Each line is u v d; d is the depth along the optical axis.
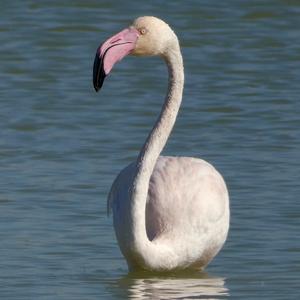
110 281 10.70
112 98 19.20
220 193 11.03
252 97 19.31
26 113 18.14
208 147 16.22
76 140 16.56
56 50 22.53
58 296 10.21
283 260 11.41
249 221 12.70
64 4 25.88
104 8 25.64
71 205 13.30
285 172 14.80
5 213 12.98
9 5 25.77
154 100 19.11
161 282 10.66
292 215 12.89
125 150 16.03
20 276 10.88
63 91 19.64
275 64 21.72
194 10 25.52
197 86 20.05
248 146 16.27
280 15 25.31
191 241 10.71
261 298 10.16
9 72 21.00
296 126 17.48
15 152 15.89
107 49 10.38
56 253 11.62
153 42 10.55
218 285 10.58
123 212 10.41
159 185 10.91
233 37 23.66
